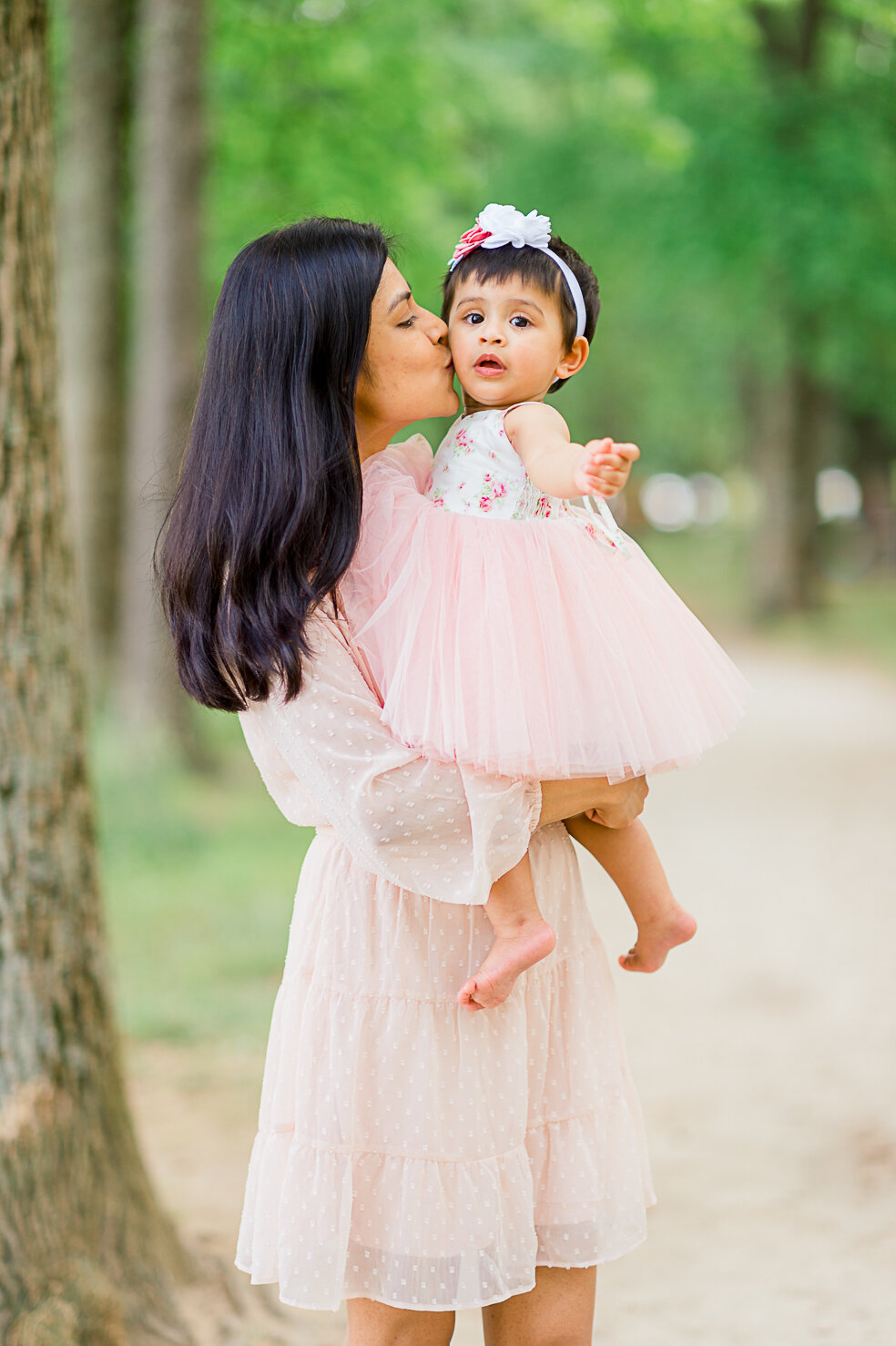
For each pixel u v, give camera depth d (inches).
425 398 75.7
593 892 282.8
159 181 344.2
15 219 105.2
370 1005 71.6
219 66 406.9
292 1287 70.5
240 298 71.7
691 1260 133.3
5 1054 107.2
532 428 73.0
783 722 520.1
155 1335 109.7
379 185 434.3
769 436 832.9
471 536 71.4
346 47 409.4
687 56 606.5
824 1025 200.7
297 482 68.8
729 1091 177.6
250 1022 199.5
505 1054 71.7
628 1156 76.0
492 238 76.2
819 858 311.0
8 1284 102.3
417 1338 73.5
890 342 727.7
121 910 255.4
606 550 74.0
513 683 67.7
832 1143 160.1
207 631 71.7
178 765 352.8
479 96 487.2
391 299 73.6
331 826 75.2
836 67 637.3
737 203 617.6
